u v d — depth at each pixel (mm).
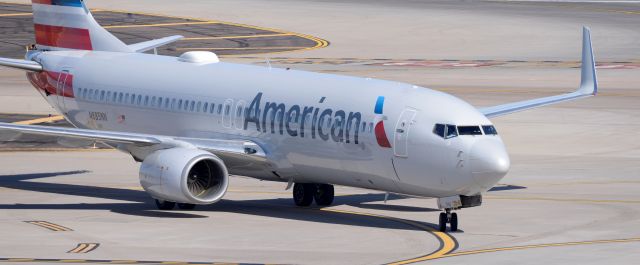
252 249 118562
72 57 181000
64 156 198125
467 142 128875
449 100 135000
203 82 159000
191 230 130875
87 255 114500
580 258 113000
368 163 136125
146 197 159250
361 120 136500
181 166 138375
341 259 113250
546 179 173375
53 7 185875
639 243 122312
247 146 148250
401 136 132500
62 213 143625
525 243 122875
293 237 126312
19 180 173500
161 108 162375
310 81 147500
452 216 131625
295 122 143625
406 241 124438
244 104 151250
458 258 113625
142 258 113125
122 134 147125
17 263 109875
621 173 179250
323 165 141625
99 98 172625
